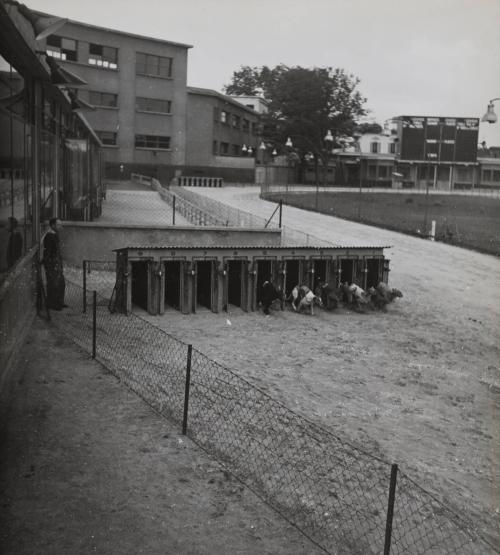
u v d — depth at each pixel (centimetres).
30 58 1170
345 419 1038
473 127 7556
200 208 3462
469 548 684
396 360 1463
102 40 5466
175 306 1859
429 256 3167
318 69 7669
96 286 1919
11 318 1054
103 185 4209
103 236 2220
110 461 760
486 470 905
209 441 842
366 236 3612
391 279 2578
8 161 1081
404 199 6297
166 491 705
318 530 664
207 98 6562
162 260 1711
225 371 1213
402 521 712
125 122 5706
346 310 1992
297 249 1958
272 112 7719
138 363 1162
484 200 6531
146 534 622
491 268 2989
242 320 1745
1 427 820
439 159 7606
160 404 955
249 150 7881
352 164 8500
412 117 7569
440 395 1245
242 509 685
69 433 823
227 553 607
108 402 940
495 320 2036
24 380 998
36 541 592
